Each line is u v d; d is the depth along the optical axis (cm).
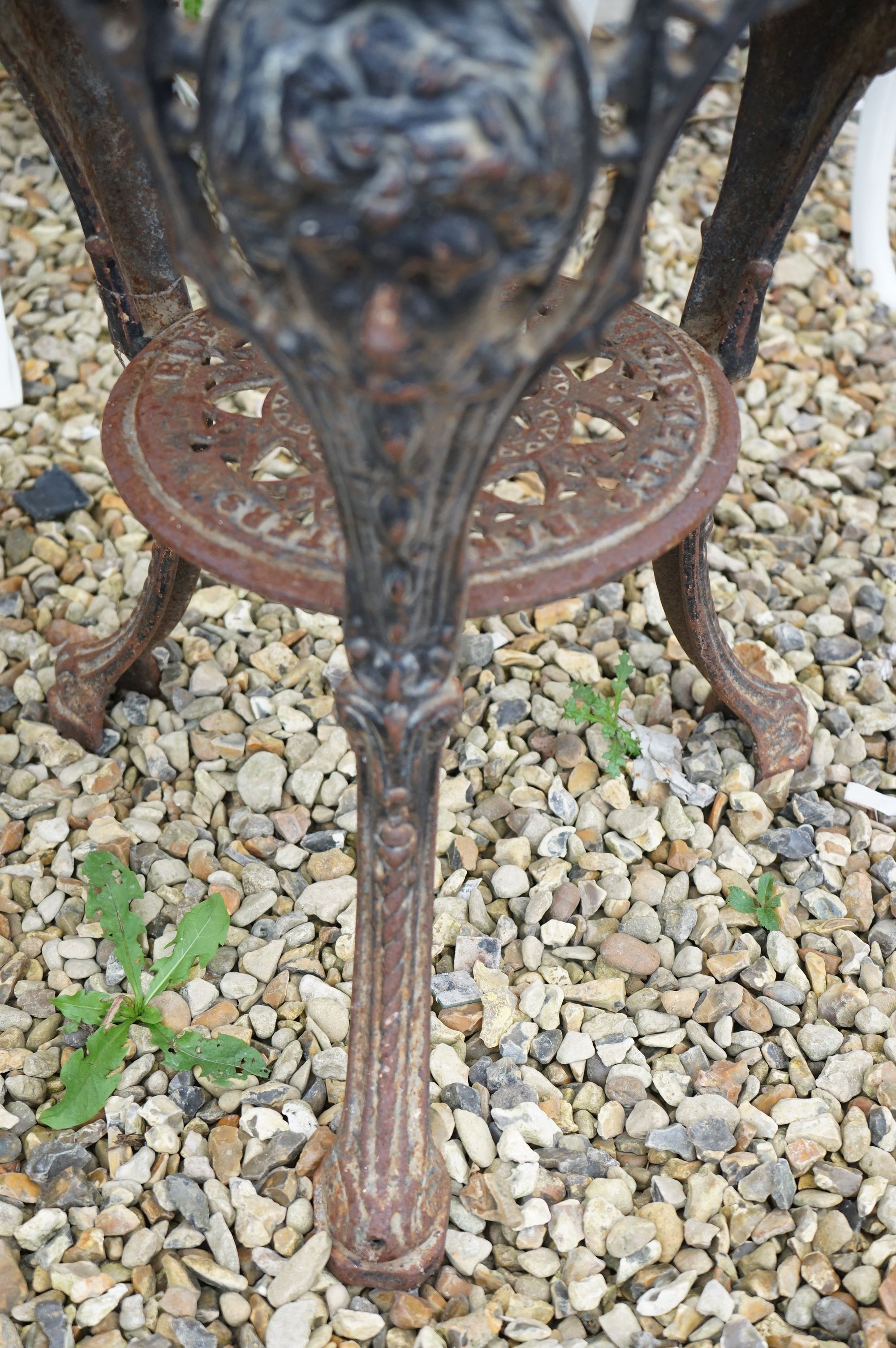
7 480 229
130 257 150
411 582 93
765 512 228
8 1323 123
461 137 66
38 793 180
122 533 222
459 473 89
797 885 173
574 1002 157
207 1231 132
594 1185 138
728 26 74
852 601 216
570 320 84
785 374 257
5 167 302
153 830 175
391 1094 119
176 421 132
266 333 82
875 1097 148
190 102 213
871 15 118
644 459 128
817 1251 133
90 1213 132
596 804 179
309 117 68
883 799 185
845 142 319
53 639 201
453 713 102
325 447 89
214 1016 153
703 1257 131
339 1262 126
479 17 68
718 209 146
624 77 76
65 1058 149
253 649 203
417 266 72
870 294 277
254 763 182
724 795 181
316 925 167
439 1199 127
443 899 166
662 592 169
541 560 117
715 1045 153
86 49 129
